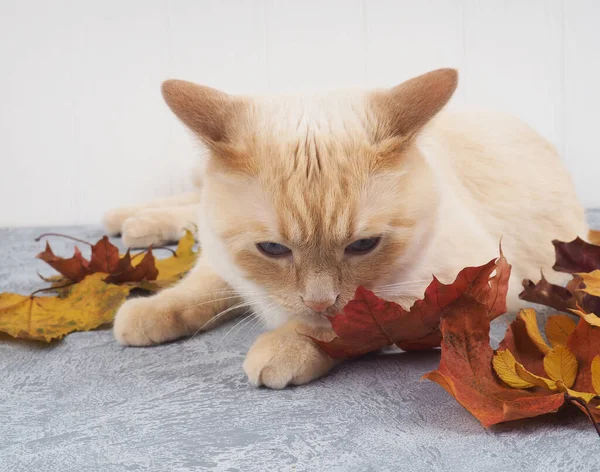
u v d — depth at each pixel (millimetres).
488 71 787
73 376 346
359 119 331
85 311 411
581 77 780
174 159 821
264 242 324
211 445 270
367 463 252
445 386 275
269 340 331
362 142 317
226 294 406
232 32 799
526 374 276
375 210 314
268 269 333
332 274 319
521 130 480
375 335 318
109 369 353
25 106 810
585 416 279
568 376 287
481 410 268
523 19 776
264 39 799
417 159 338
